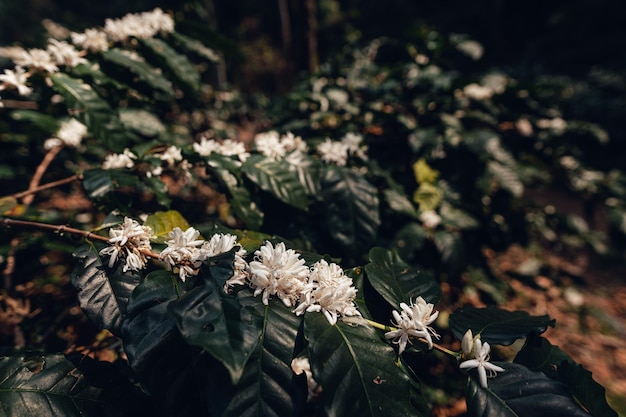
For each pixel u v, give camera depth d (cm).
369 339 29
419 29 86
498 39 283
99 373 33
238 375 24
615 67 162
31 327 52
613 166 115
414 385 30
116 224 36
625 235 104
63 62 48
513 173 79
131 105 68
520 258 110
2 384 30
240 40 340
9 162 70
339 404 26
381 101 82
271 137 52
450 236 69
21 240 55
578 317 90
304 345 29
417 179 70
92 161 81
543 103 95
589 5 232
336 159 54
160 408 27
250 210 47
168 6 78
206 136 95
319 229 52
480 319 34
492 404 28
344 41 123
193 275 32
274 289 29
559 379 30
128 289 34
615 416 28
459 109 84
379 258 38
